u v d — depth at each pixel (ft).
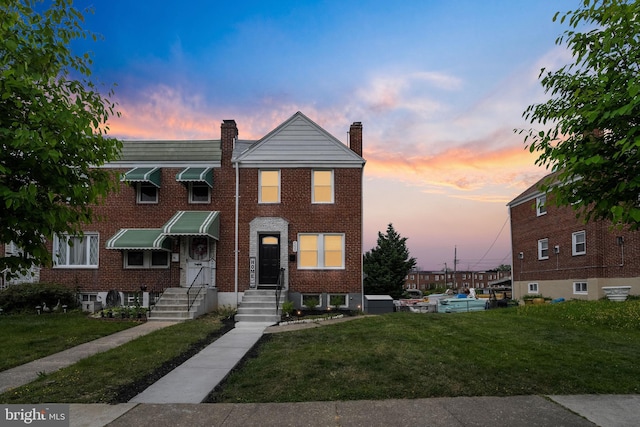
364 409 20.59
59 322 46.37
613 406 21.04
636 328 39.40
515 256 101.09
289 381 24.90
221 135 62.69
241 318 49.90
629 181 16.88
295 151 62.13
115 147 24.25
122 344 35.70
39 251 18.24
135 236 57.72
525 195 96.22
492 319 44.65
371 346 32.63
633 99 15.87
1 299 52.95
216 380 25.66
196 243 60.49
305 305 59.57
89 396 22.75
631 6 16.60
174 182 61.77
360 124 64.18
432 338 34.88
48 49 19.25
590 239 74.49
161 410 20.71
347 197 61.52
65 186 18.54
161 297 54.75
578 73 19.93
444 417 19.56
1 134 16.03
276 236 61.77
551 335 36.32
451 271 363.15
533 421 19.16
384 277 130.21
